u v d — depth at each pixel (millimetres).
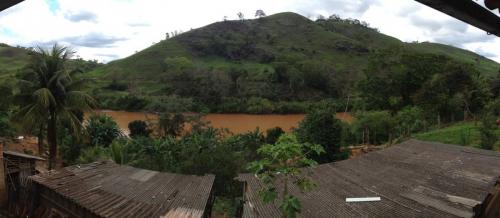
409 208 10883
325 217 10812
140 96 68875
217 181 20500
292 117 67062
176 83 75312
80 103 21781
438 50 118688
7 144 28641
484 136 25203
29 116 20828
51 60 21453
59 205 14562
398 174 14086
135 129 38375
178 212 11477
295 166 7152
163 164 23422
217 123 59250
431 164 14812
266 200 6590
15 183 18219
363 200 11742
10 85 29297
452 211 10336
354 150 30266
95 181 14742
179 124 38781
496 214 9047
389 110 42750
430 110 38875
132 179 14961
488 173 13016
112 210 11773
